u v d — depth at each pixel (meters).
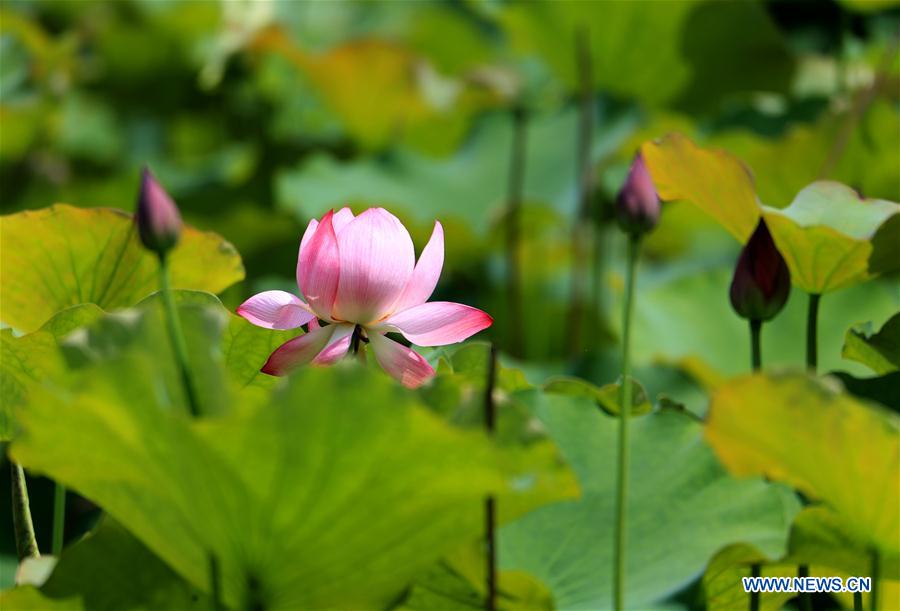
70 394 4.13
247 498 4.16
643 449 4.52
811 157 6.47
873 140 6.40
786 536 4.42
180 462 4.15
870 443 4.20
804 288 4.63
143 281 4.66
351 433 4.12
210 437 4.12
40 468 4.20
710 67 9.01
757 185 6.63
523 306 8.71
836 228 4.55
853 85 8.22
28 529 4.47
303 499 4.16
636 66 9.08
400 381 4.46
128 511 4.23
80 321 4.43
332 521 4.18
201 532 4.20
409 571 4.23
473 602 4.37
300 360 4.45
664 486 4.48
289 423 4.11
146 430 4.13
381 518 4.18
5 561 5.52
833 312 6.01
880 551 4.30
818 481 4.26
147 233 4.21
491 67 8.98
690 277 6.37
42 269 4.62
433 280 4.50
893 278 6.53
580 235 8.10
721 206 4.64
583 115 8.66
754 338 4.51
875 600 4.30
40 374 4.44
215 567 4.21
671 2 8.50
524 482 4.20
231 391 4.21
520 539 4.46
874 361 4.68
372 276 4.45
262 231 8.67
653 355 5.96
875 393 4.65
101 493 4.23
